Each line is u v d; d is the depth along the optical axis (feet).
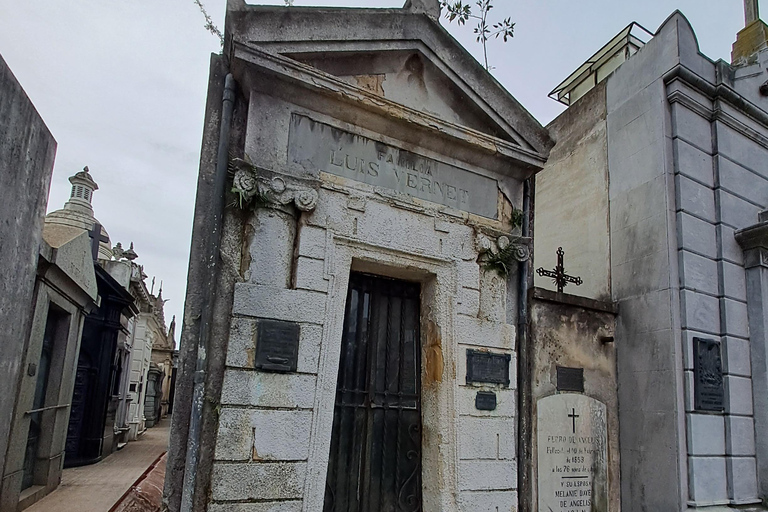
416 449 17.47
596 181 25.84
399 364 17.92
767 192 24.23
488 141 18.47
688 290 20.76
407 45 17.35
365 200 16.40
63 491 28.22
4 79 17.90
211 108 15.70
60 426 29.01
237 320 13.99
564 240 27.35
